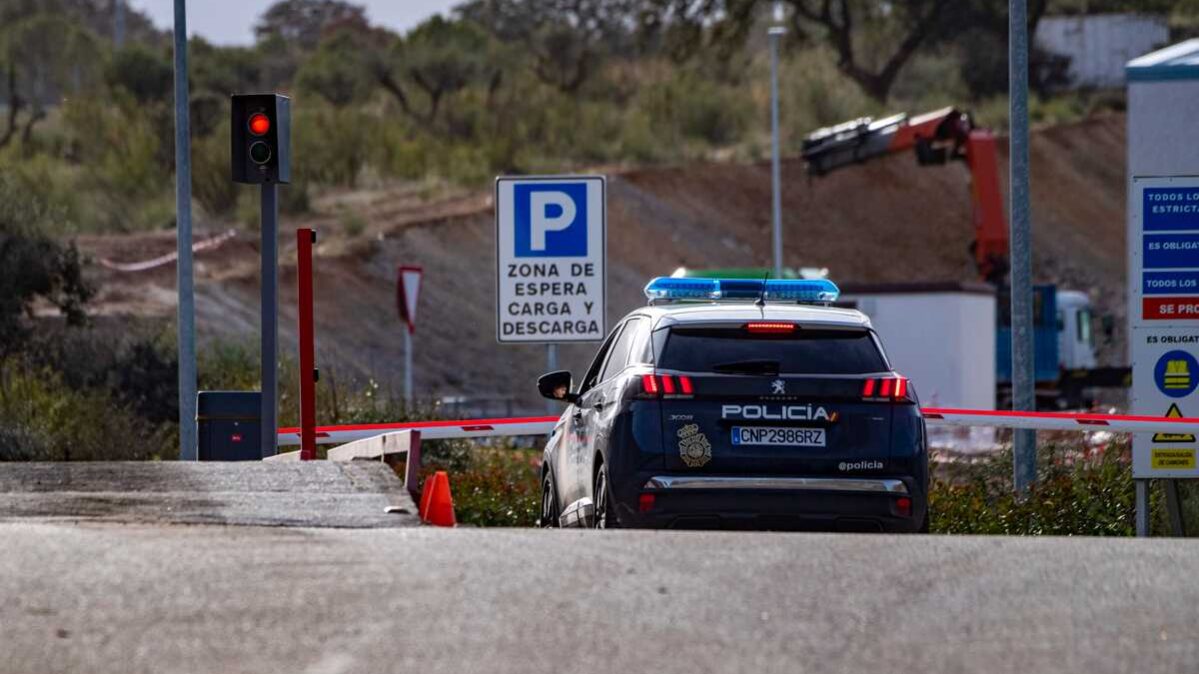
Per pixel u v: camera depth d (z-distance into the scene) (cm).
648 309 4531
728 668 2470
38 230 11738
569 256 7075
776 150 17938
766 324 4275
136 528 3653
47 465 4622
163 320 12575
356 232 16800
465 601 2877
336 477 4434
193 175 17175
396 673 2433
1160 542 3628
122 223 16038
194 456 8194
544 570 3156
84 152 18625
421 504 4462
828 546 3484
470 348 16012
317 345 14675
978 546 3512
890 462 4191
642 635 2658
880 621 2777
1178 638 2673
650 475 4150
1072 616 2825
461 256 17138
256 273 15088
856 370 4250
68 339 11156
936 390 12656
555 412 15650
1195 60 5988
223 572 3092
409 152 19925
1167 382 6047
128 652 2527
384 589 2966
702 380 4188
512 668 2461
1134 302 6053
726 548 3438
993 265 17200
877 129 17588
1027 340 6644
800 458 4169
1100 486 6288
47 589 2920
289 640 2605
